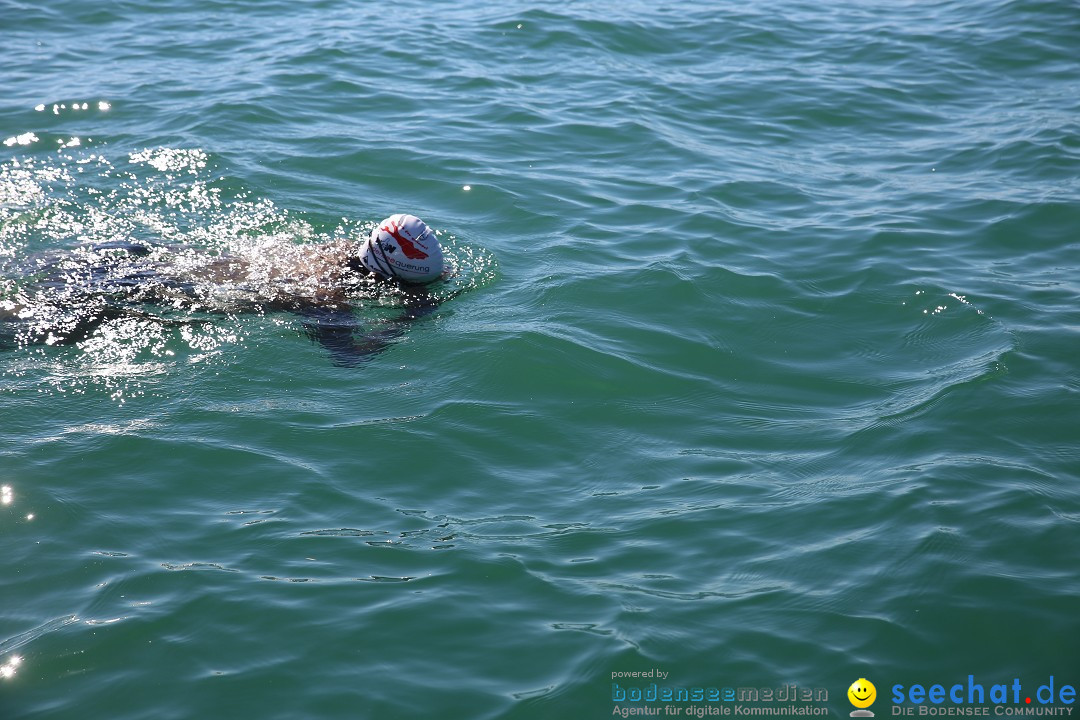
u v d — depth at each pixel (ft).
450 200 32.42
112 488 19.31
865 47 47.65
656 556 17.97
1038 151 36.19
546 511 19.27
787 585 17.20
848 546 18.13
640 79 43.45
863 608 16.67
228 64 42.86
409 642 15.84
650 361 24.53
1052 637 16.08
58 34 45.44
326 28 47.67
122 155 34.17
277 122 37.29
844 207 32.68
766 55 46.75
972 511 18.99
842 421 22.30
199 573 17.19
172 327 24.89
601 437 21.77
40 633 15.78
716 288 27.58
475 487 19.94
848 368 24.43
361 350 24.57
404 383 23.35
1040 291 27.40
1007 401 22.57
